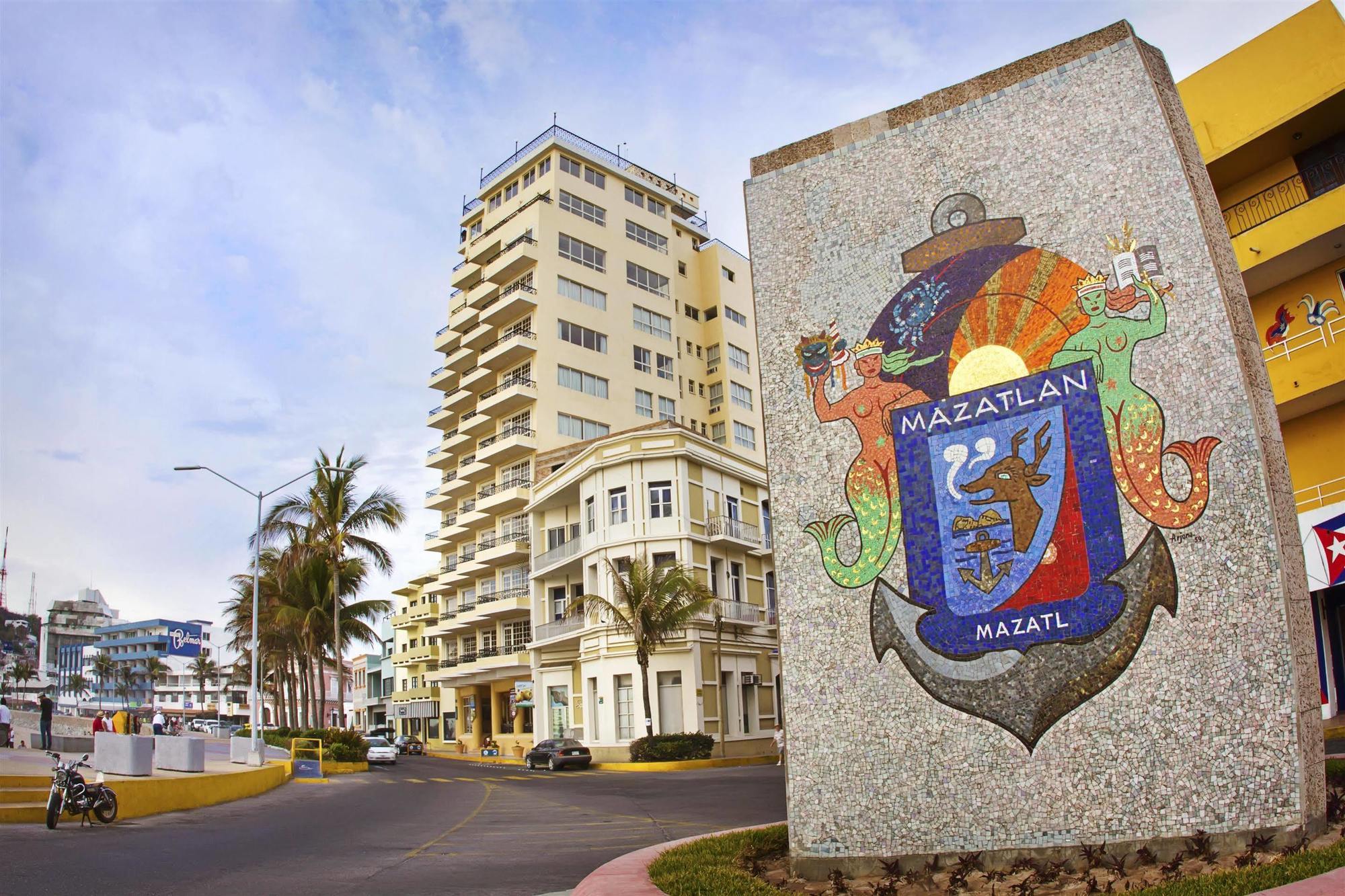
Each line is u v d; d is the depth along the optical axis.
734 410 67.06
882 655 8.87
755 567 46.19
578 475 44.81
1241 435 7.97
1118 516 8.24
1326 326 19.84
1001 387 8.99
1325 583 18.84
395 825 16.94
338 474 45.97
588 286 60.72
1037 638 8.30
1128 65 9.22
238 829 15.95
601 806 20.14
